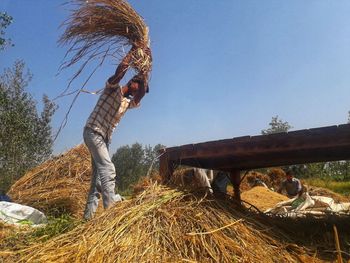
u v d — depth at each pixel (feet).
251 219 14.97
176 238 12.64
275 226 15.48
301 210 28.81
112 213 14.12
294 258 13.02
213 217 14.11
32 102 46.83
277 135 15.78
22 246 13.96
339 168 95.50
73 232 13.67
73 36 16.92
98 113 17.12
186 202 14.85
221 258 12.00
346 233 16.99
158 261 11.39
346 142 14.35
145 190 15.71
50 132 47.29
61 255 12.07
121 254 11.69
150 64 17.83
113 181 17.11
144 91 18.02
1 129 44.29
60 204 25.96
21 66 45.96
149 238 12.52
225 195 16.74
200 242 12.53
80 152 29.07
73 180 27.25
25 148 45.06
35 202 25.77
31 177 27.50
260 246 13.12
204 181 22.30
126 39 17.57
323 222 19.13
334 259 13.23
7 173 43.09
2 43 42.83
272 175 64.34
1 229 16.61
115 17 17.12
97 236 12.72
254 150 16.43
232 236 13.32
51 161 28.60
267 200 37.88
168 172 18.83
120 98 17.42
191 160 20.15
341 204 32.27
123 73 17.06
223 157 19.35
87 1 17.08
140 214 13.55
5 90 44.91
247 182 60.44
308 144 15.17
